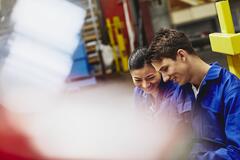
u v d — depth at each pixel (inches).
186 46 52.6
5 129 58.4
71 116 66.4
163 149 61.5
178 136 61.4
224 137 53.8
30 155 57.4
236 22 237.5
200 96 54.2
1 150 56.5
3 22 136.6
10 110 61.8
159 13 255.8
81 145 61.2
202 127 55.6
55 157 58.7
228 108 50.8
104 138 63.2
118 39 254.2
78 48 230.1
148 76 69.8
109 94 195.8
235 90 50.4
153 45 53.8
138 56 69.9
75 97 171.9
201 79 54.0
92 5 247.3
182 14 259.8
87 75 231.1
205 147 56.0
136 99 81.4
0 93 65.4
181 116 61.4
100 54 253.0
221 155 50.0
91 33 250.5
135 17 255.4
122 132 65.3
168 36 52.7
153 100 75.8
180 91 60.7
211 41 64.2
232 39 54.8
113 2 258.5
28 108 63.3
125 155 61.0
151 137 63.8
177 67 52.4
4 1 143.2
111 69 255.9
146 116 76.8
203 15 260.7
